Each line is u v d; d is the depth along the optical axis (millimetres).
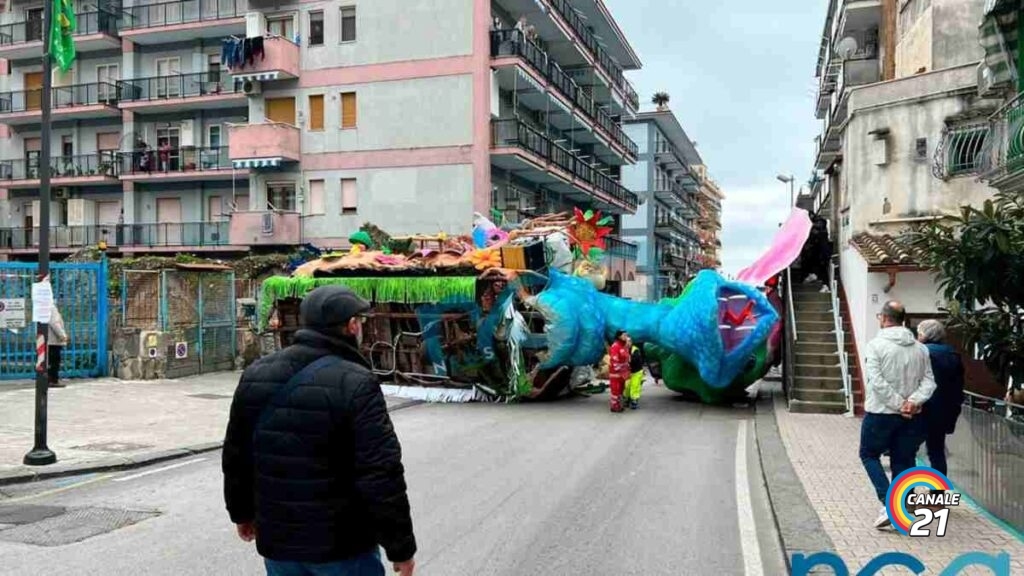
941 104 15312
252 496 3490
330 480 3188
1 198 37781
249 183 32094
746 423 13938
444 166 28859
